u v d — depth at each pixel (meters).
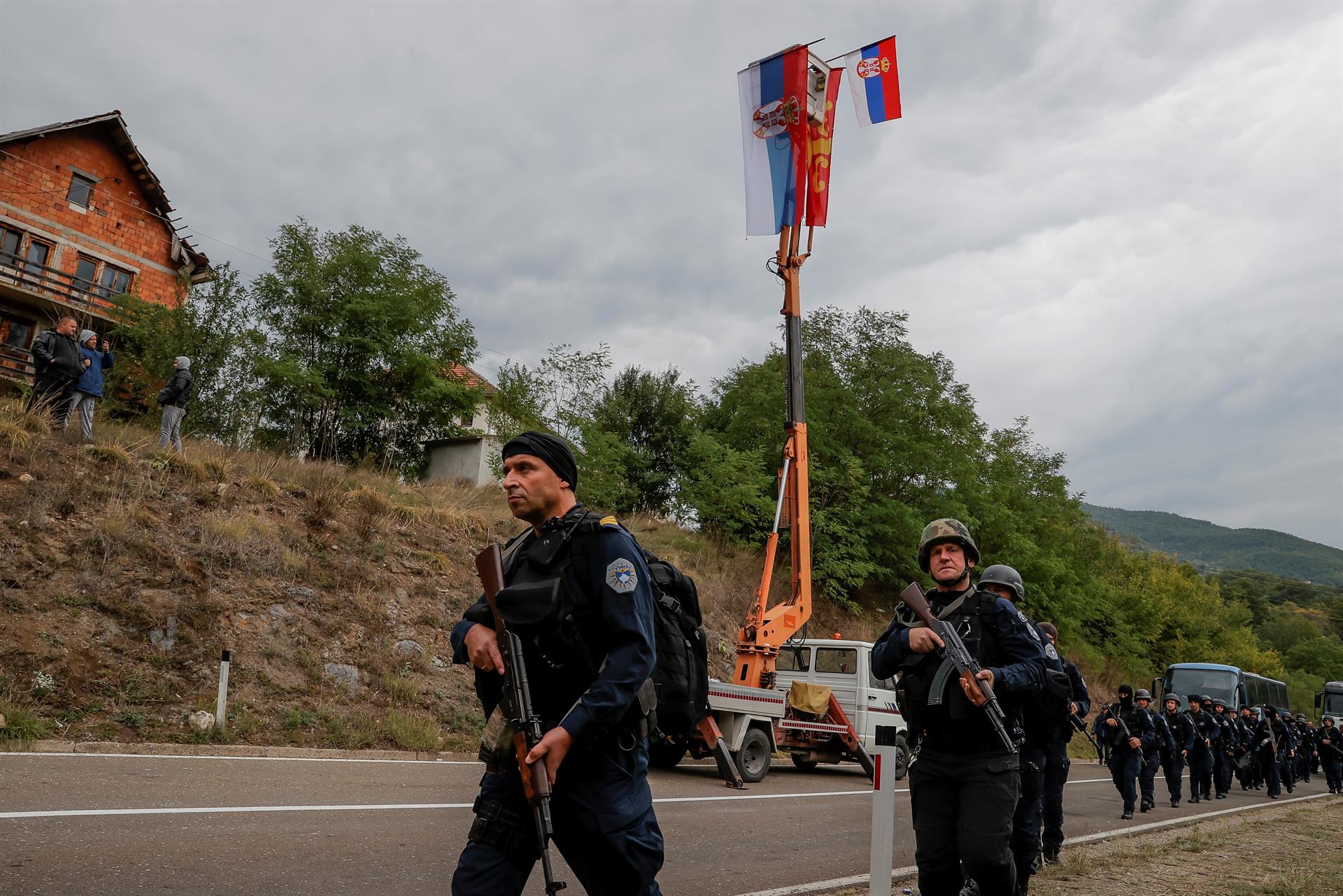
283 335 25.80
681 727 2.78
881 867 4.27
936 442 27.89
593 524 2.62
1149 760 13.95
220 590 13.13
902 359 27.80
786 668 16.66
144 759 9.35
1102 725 12.96
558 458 2.84
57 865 5.02
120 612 11.84
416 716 13.00
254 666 12.37
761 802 10.97
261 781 8.73
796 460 15.49
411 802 8.30
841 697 15.80
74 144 29.42
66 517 12.77
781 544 27.16
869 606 28.70
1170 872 7.77
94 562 12.30
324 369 25.39
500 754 2.47
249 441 22.38
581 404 25.97
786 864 7.21
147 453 15.12
